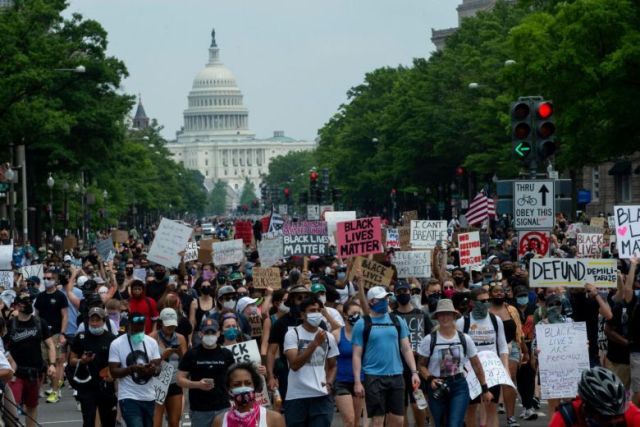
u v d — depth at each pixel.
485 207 84.50
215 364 28.75
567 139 88.31
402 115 199.50
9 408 33.12
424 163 181.75
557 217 104.81
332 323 32.41
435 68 181.62
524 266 47.06
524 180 46.50
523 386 37.97
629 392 33.72
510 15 163.50
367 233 41.59
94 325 31.95
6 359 29.73
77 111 129.12
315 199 167.62
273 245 56.75
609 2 83.25
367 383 29.98
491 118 140.75
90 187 186.75
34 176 134.50
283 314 31.39
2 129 105.94
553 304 34.50
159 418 31.72
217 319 36.56
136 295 39.38
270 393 33.94
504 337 32.50
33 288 50.03
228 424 21.23
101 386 32.12
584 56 84.44
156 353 30.11
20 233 137.38
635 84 84.00
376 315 30.12
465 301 35.31
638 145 87.12
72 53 129.25
